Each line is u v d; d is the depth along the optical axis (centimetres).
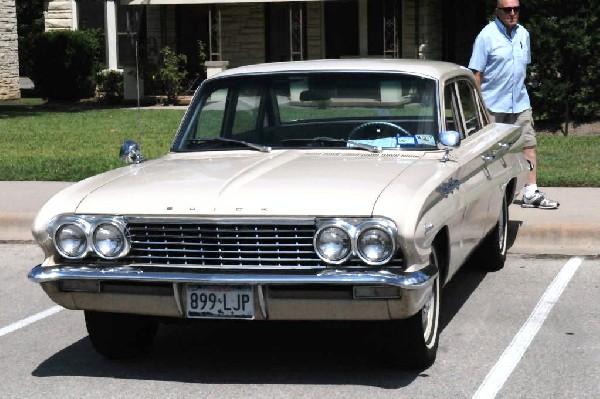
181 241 642
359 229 614
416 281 609
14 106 2950
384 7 2866
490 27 1120
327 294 619
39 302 926
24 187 1393
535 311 841
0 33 3144
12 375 710
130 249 650
